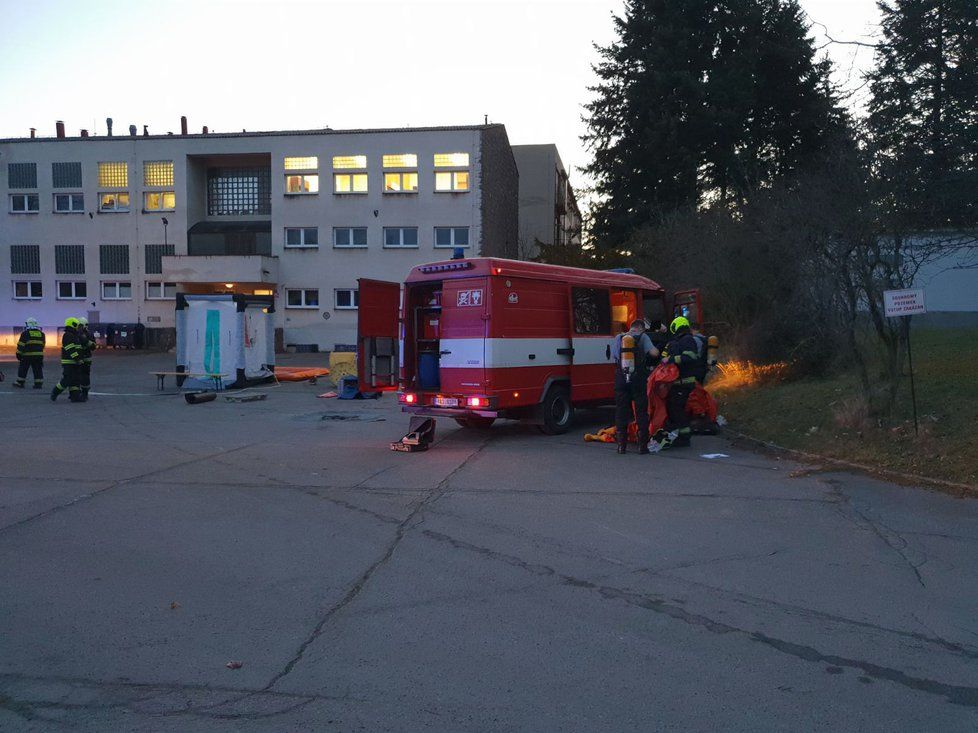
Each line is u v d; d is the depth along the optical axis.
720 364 17.06
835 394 12.26
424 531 6.93
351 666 4.26
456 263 11.95
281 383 23.47
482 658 4.34
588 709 3.76
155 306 42.06
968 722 3.62
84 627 4.82
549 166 51.00
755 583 5.53
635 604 5.14
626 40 30.55
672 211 25.91
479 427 13.76
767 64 28.70
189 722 3.67
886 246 10.02
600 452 10.99
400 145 39.28
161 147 41.53
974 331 18.62
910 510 7.37
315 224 40.00
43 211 42.62
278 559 6.17
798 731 3.55
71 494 8.43
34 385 21.97
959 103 10.62
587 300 13.62
